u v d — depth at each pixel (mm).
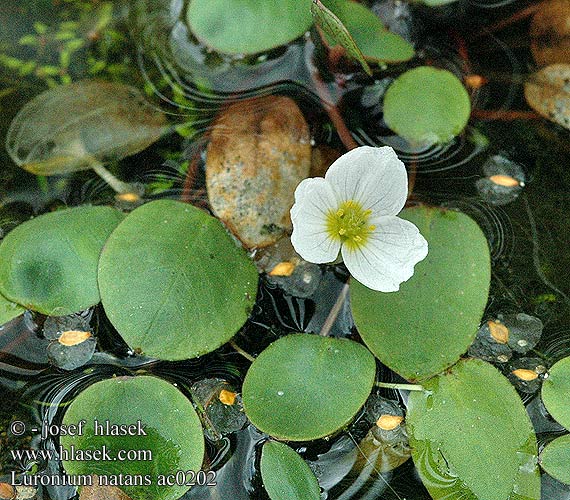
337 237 262
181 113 278
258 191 271
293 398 258
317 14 264
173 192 273
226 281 263
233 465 260
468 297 263
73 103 278
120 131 276
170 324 259
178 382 263
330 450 261
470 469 257
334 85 281
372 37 278
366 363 260
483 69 284
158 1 284
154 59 282
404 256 259
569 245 273
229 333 261
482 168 278
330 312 268
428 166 277
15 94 280
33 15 285
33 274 263
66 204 273
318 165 275
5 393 263
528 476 257
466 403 259
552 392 262
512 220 274
